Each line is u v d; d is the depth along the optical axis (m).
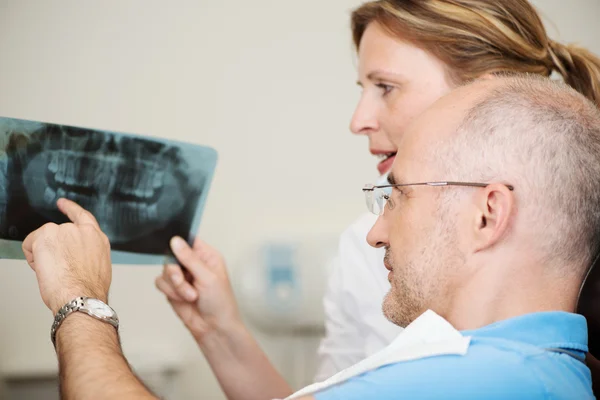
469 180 0.91
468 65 1.37
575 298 0.92
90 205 1.30
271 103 2.24
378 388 0.79
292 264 2.13
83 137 1.28
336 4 2.27
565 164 0.88
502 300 0.90
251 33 2.23
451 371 0.79
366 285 1.61
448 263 0.92
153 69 2.19
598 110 0.96
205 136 2.21
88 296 1.06
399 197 0.99
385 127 1.47
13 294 2.09
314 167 2.25
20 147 1.23
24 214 1.24
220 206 2.20
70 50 2.16
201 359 2.17
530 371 0.79
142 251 1.39
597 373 1.03
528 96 0.93
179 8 2.20
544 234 0.88
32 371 2.07
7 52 2.13
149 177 1.34
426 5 1.39
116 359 0.95
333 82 2.27
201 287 1.50
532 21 1.40
